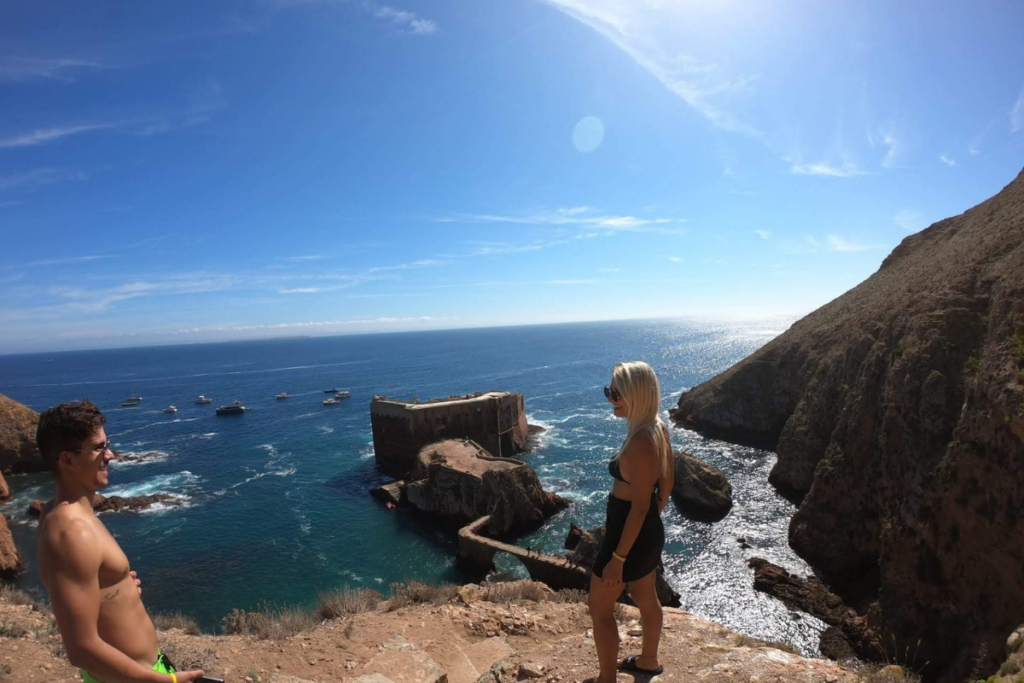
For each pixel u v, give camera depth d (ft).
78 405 9.55
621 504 14.44
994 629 56.95
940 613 64.95
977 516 63.00
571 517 124.16
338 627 27.07
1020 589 55.52
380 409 178.09
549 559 88.79
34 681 20.77
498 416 180.96
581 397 306.96
